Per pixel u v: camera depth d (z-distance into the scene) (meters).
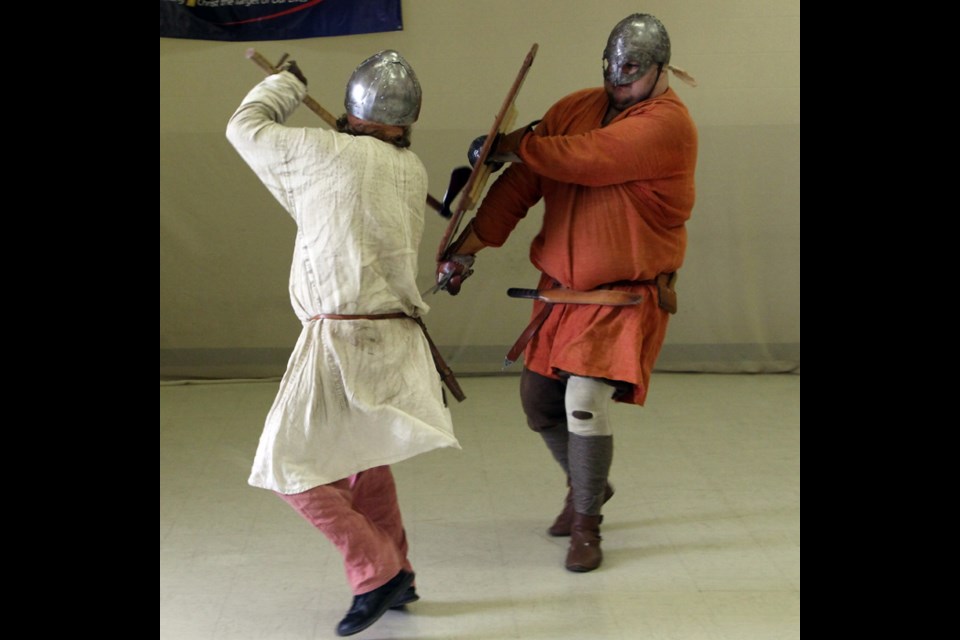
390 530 2.84
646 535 3.38
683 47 5.33
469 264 3.21
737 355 5.53
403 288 2.65
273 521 3.52
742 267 5.46
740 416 4.73
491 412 4.82
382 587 2.66
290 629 2.78
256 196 5.39
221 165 5.34
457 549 3.28
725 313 5.50
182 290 5.43
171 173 5.34
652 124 2.89
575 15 5.27
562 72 5.31
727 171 5.40
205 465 4.09
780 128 5.35
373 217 2.56
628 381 2.95
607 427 3.07
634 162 2.88
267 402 5.04
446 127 5.34
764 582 3.03
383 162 2.58
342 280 2.55
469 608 2.88
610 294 2.99
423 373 2.68
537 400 3.24
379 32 5.27
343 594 2.98
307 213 2.56
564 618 2.83
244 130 2.55
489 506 3.65
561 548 3.29
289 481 2.55
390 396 2.62
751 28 5.30
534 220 5.41
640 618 2.82
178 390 5.27
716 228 5.45
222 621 2.82
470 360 5.51
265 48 5.27
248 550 3.28
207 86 5.29
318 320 2.60
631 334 2.98
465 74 5.31
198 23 5.23
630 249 2.98
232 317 5.47
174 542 3.33
